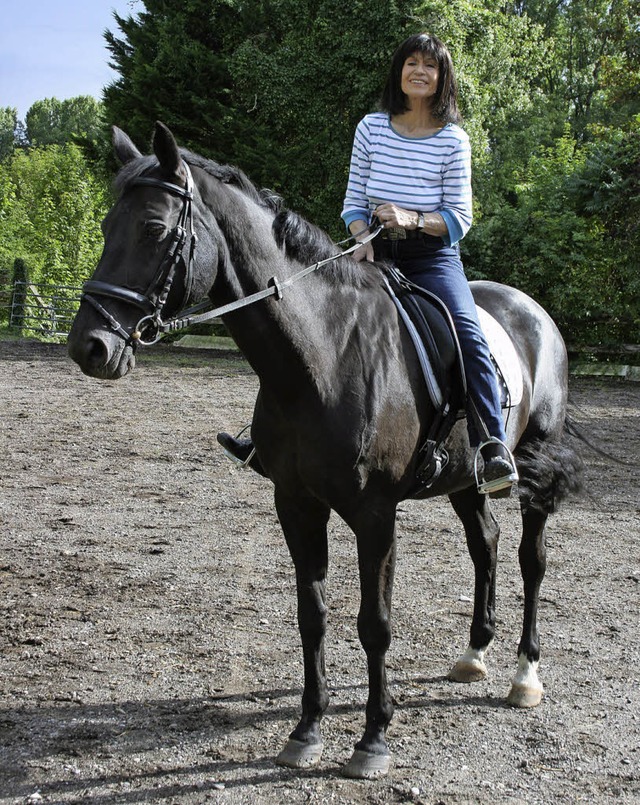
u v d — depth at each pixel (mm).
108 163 23641
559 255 18453
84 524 6414
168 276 2709
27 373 14695
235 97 22203
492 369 3459
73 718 3518
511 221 18828
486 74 24375
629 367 18516
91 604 4809
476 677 3990
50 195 30547
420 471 3346
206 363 17594
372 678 3166
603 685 3959
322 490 3088
